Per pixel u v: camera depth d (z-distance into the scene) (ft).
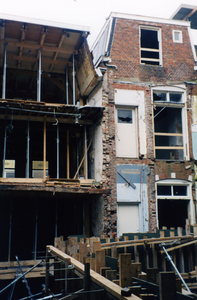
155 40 54.90
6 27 47.16
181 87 51.16
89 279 19.49
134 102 48.91
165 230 37.78
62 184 44.83
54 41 51.11
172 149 53.21
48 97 66.59
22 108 43.60
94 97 51.19
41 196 46.78
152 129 49.06
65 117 48.39
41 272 35.94
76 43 51.96
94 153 50.24
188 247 32.19
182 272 31.04
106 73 48.39
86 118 50.29
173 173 48.60
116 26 50.39
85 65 49.96
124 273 16.89
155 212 46.93
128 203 46.60
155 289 16.75
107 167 46.14
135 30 50.98
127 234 35.45
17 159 60.49
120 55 49.57
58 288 26.11
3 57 51.93
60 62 54.39
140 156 47.70
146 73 50.19
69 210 58.34
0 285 38.27
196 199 48.96
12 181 43.09
